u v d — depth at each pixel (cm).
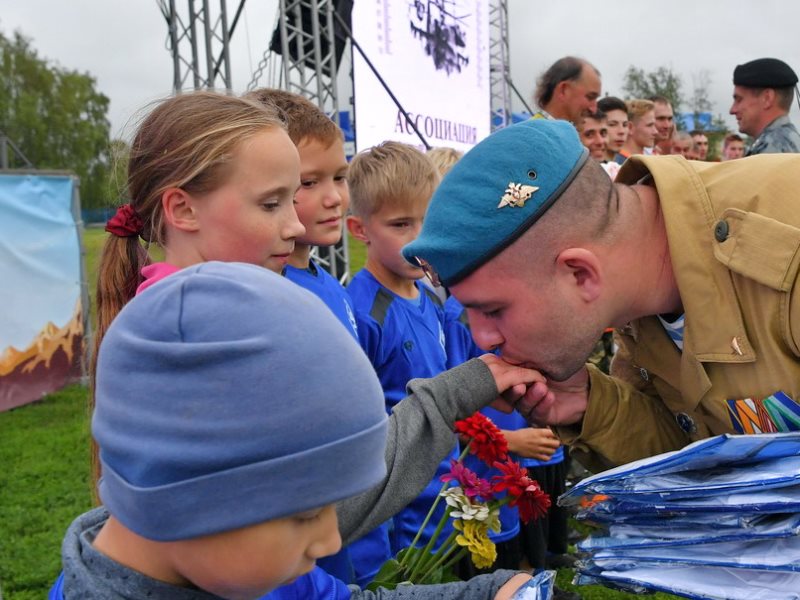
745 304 129
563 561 342
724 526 114
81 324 760
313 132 208
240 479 72
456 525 149
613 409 164
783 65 530
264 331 73
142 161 155
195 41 574
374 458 79
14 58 4553
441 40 705
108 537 84
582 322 136
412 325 244
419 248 134
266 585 77
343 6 609
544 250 131
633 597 313
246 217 149
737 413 134
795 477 106
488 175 130
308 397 73
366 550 194
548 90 504
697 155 1002
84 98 4766
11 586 346
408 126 649
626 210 138
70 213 732
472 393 144
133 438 73
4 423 643
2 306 670
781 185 128
